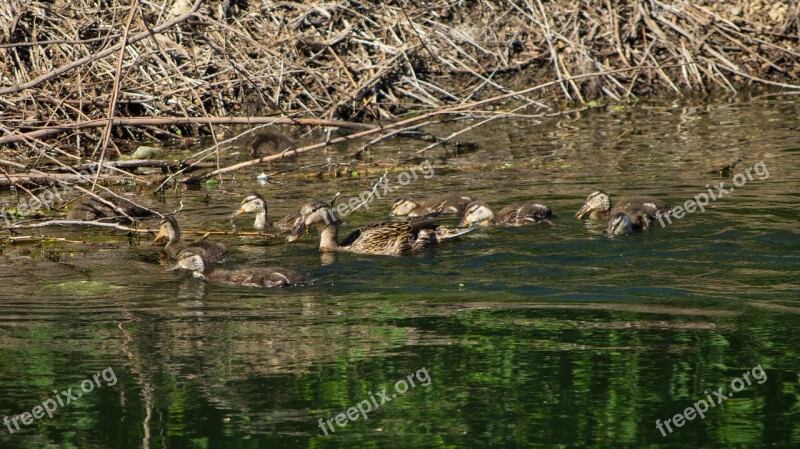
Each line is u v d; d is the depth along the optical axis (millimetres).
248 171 19859
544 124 23672
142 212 16469
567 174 18125
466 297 11594
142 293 12109
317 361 9625
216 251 13586
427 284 12164
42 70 22297
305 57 24891
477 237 14344
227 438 8164
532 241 13914
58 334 10516
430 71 25797
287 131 23344
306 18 25422
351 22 25891
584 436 8117
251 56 24469
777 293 11281
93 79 22438
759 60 27516
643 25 27906
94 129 21656
